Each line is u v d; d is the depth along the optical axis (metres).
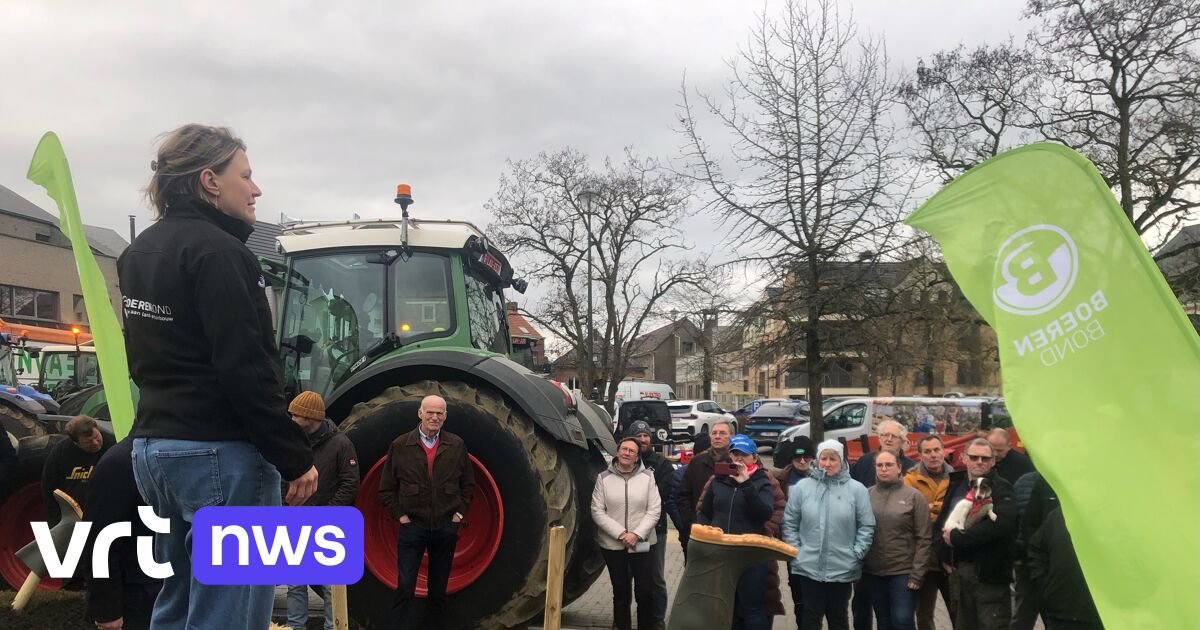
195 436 2.06
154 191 2.20
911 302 17.44
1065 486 2.84
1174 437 2.71
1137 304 2.84
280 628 4.68
